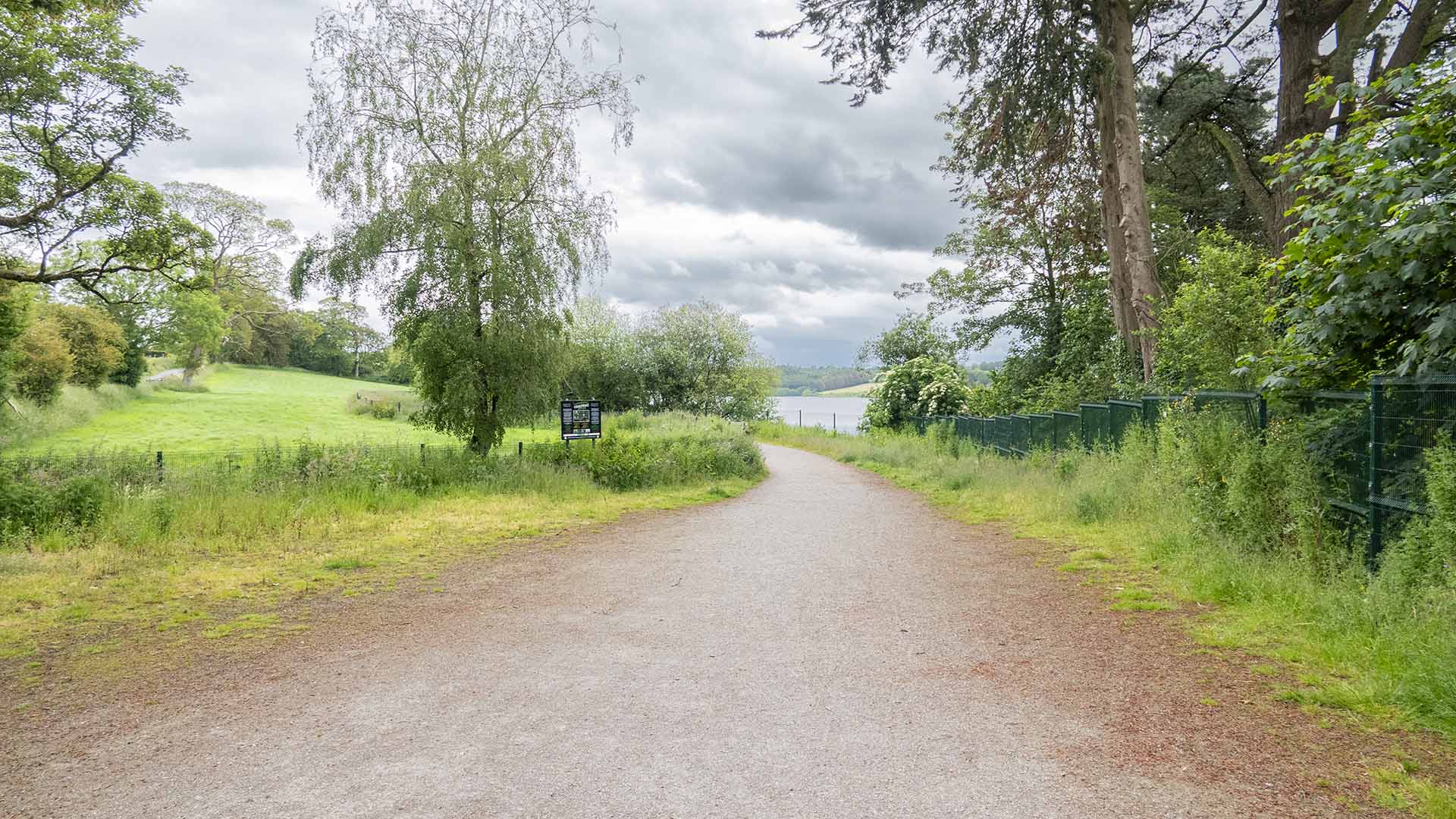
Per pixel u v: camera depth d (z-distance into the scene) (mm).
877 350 46656
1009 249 31750
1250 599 6191
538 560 9211
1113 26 17953
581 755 3760
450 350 16969
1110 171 19562
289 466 14125
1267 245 21484
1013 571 8234
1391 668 4406
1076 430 16766
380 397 47156
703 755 3734
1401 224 5691
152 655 5531
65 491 10492
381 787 3438
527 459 17312
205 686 4867
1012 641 5629
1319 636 5109
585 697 4582
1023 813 3117
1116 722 4059
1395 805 3109
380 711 4383
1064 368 27281
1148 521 9539
